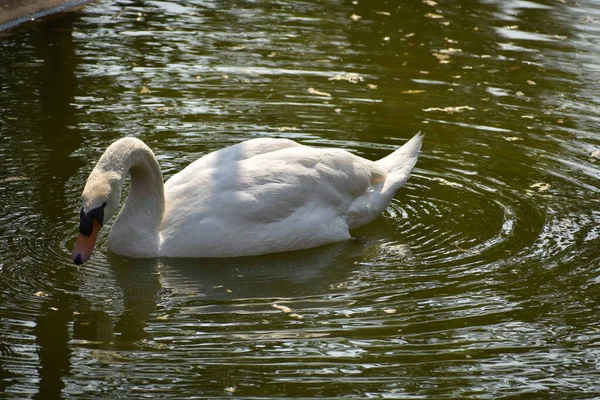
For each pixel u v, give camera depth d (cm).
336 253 1232
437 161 1509
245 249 1200
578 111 1720
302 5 2333
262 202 1204
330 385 909
